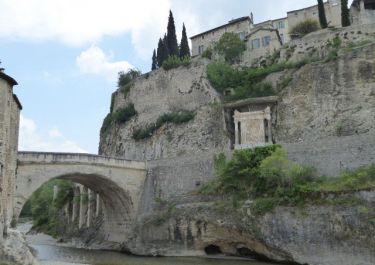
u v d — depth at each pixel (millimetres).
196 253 41688
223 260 38688
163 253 43312
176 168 48062
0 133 28562
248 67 65500
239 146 53969
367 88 47844
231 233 39219
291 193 35531
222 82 63000
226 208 39281
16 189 40125
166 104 67312
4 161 29109
